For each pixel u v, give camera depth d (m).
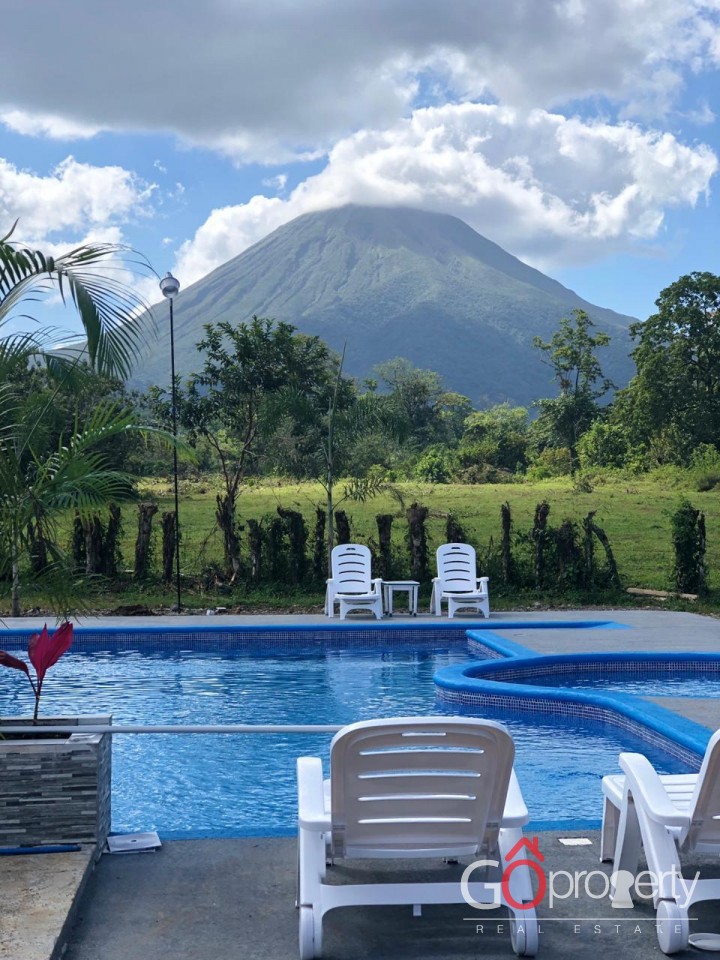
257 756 7.00
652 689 9.31
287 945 3.32
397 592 15.08
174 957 3.22
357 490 15.52
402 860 4.15
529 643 10.80
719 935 3.48
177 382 18.23
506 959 3.28
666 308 38.09
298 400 15.13
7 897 3.51
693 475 26.25
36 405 5.55
